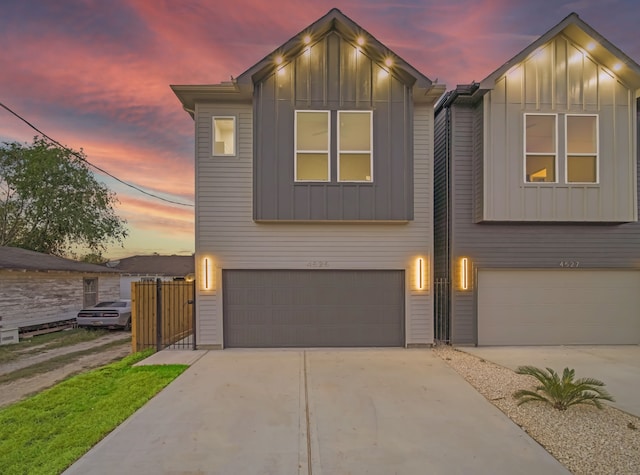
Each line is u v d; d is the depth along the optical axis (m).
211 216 7.75
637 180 8.23
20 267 11.41
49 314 12.78
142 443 3.61
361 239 7.86
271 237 7.79
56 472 3.06
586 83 7.83
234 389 5.19
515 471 3.09
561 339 8.12
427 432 3.85
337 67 7.62
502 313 8.11
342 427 3.97
